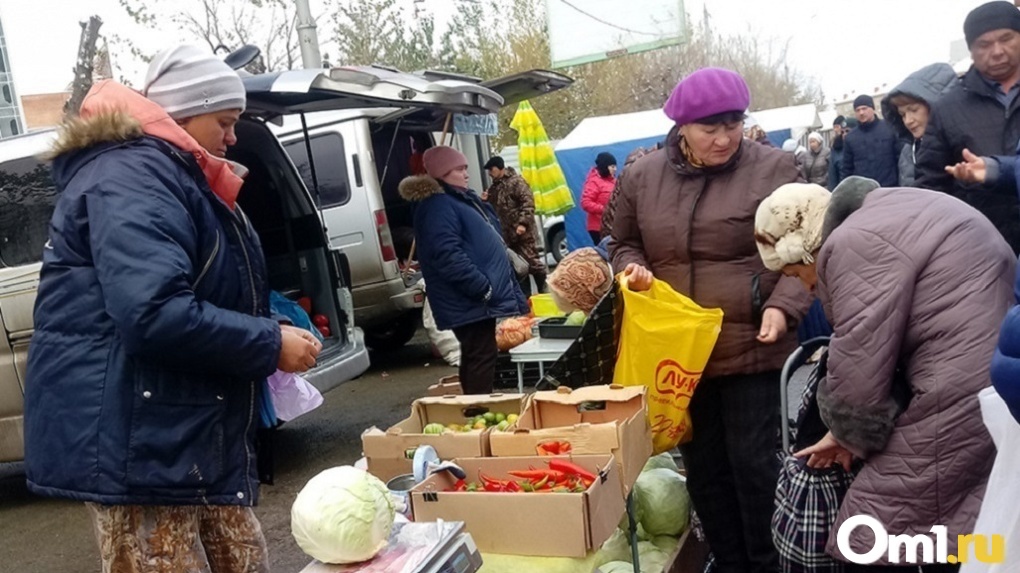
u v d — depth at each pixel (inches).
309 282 233.6
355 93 170.6
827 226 88.0
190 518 85.0
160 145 82.2
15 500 207.8
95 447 77.6
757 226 95.7
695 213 113.2
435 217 188.4
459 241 188.2
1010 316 58.4
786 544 95.9
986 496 66.4
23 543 178.1
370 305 302.4
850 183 87.4
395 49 663.1
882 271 79.4
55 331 80.3
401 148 347.6
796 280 107.9
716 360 113.4
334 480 77.7
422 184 189.9
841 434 83.1
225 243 86.4
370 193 297.1
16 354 185.2
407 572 73.7
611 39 249.8
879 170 313.7
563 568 84.0
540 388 116.6
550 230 529.7
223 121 91.2
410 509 93.6
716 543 123.4
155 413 78.7
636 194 120.3
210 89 88.4
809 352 107.9
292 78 167.6
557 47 253.9
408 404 265.3
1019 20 137.9
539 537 86.3
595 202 378.3
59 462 78.7
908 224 80.3
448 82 180.9
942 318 78.3
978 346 77.2
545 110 898.1
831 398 83.0
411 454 104.4
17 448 188.9
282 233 236.7
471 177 391.2
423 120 293.4
